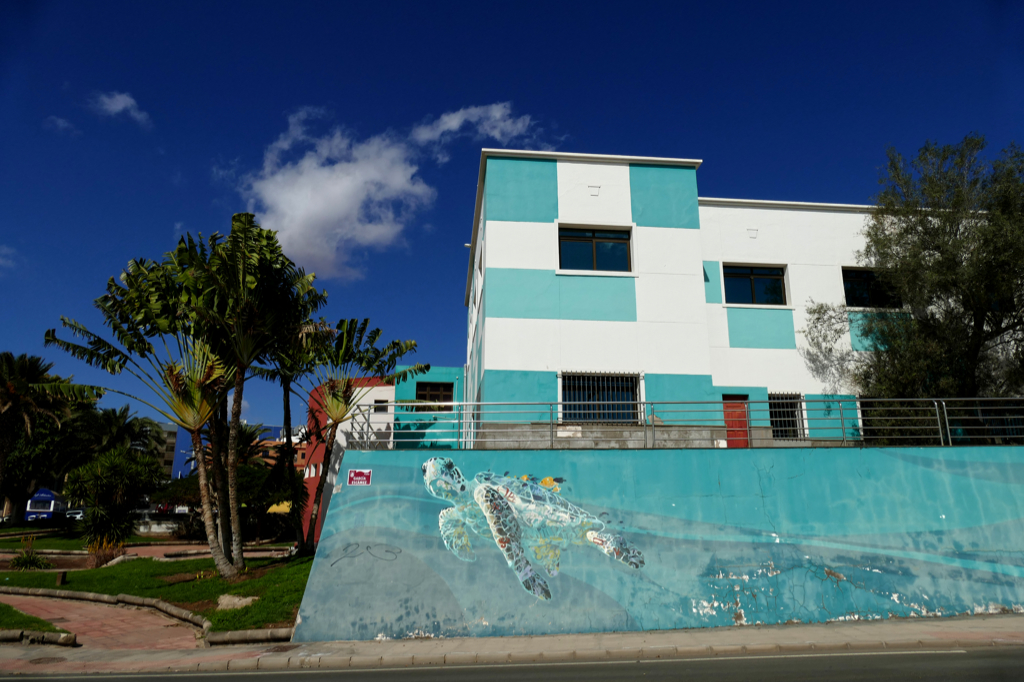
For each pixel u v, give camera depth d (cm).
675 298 1852
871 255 1945
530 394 1745
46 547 3259
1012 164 1736
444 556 1275
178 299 1836
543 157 1916
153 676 970
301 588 1470
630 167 1944
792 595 1277
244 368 1806
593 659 1022
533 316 1800
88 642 1255
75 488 2842
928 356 1762
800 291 1966
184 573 1955
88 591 1784
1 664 1072
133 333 1858
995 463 1416
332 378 2047
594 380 1792
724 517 1330
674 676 848
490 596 1245
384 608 1227
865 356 1902
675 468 1362
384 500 1316
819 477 1373
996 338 1866
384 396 2753
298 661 1029
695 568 1287
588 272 1844
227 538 1984
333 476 2075
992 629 1138
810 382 1889
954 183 1802
